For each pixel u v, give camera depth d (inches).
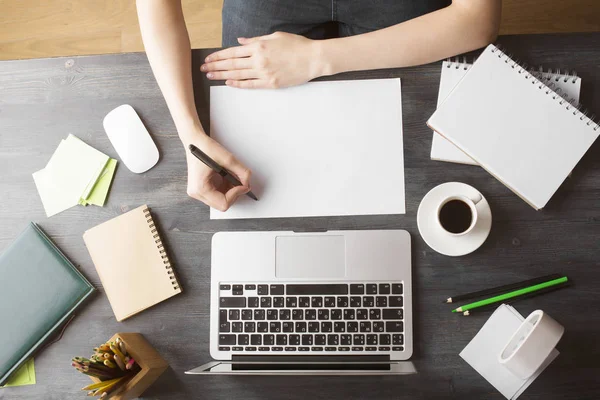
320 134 36.2
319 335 34.7
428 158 35.8
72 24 66.1
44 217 37.0
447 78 36.2
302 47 36.1
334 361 34.1
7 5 67.1
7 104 38.1
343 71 36.3
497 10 35.5
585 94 35.8
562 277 34.1
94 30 66.0
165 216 36.5
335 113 36.4
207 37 64.3
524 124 33.8
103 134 37.6
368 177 35.7
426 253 35.1
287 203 35.8
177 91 36.1
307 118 36.4
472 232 34.6
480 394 33.8
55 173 37.3
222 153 35.1
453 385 34.0
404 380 34.2
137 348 32.9
